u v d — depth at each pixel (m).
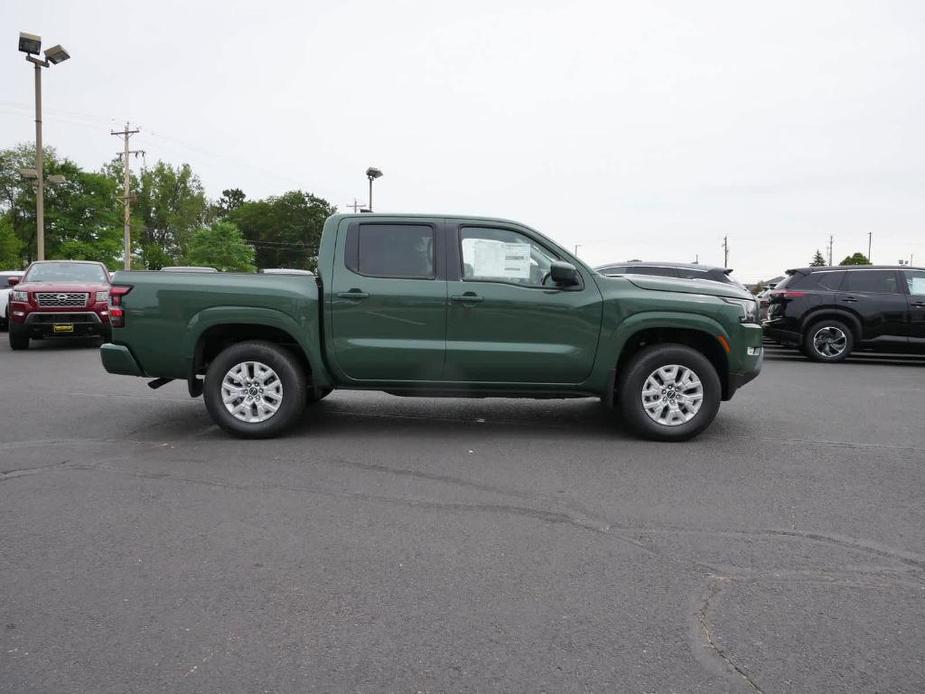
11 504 4.14
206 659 2.48
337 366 5.89
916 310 12.27
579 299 5.86
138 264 82.12
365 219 6.00
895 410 7.57
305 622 2.75
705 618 2.81
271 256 93.19
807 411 7.48
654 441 5.95
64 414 6.96
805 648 2.58
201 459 5.22
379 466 5.05
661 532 3.77
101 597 2.94
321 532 3.72
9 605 2.87
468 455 5.40
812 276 12.86
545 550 3.51
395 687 2.32
